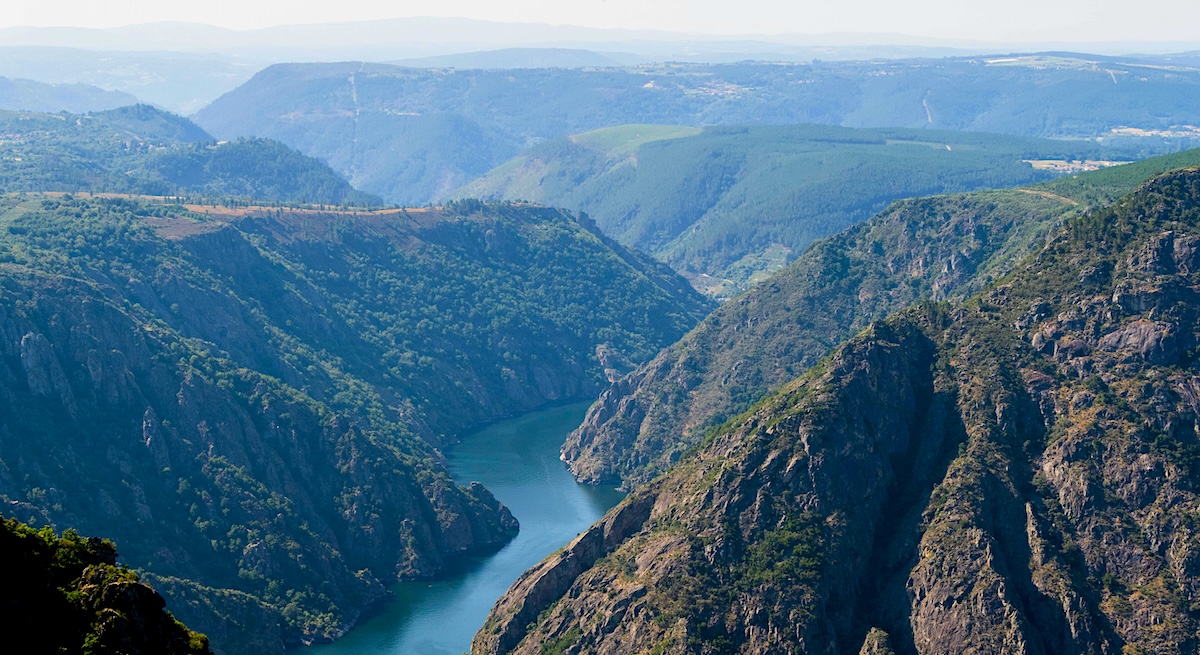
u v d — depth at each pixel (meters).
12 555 159.38
